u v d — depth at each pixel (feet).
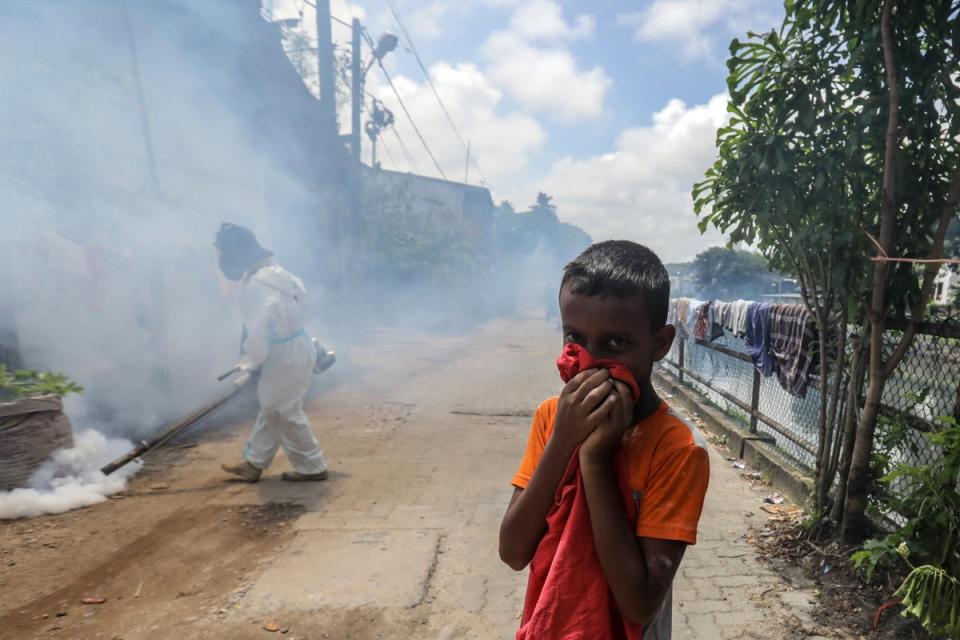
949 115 9.02
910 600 7.56
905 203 9.39
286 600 9.23
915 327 9.10
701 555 10.66
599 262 3.37
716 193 11.25
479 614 8.92
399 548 10.98
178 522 12.07
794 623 8.52
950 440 7.76
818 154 10.07
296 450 14.38
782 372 14.14
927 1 8.79
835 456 10.81
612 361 3.22
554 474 3.29
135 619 8.73
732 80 10.53
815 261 10.78
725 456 17.03
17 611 8.89
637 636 3.18
